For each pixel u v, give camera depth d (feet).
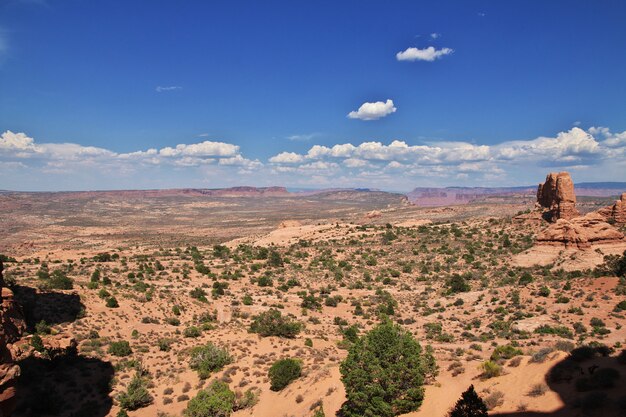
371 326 221.05
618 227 336.49
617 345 110.63
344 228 551.59
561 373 75.15
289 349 160.86
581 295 206.59
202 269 344.08
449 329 201.67
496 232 401.90
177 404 116.98
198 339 173.06
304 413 96.68
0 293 105.09
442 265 339.36
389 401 80.18
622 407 57.26
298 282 317.22
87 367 132.36
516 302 217.77
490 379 84.74
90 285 225.97
